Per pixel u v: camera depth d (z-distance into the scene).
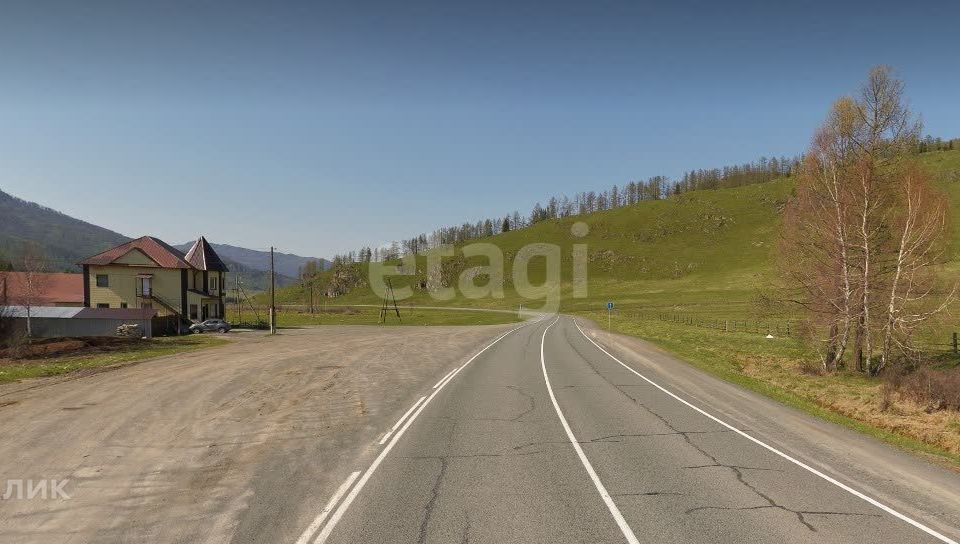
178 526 6.60
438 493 7.65
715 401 15.34
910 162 26.44
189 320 55.75
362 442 10.53
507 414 13.24
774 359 30.73
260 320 67.06
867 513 7.09
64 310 45.00
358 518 6.75
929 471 9.05
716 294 116.50
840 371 26.38
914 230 25.59
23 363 23.88
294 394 15.98
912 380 17.78
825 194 27.91
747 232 182.25
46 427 11.77
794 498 7.60
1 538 6.38
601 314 87.88
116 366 22.52
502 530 6.41
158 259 57.12
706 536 6.30
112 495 7.70
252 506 7.20
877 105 26.62
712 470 8.85
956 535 6.45
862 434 11.73
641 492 7.77
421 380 19.03
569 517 6.82
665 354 29.14
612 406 14.37
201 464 9.15
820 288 27.12
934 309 25.09
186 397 15.37
